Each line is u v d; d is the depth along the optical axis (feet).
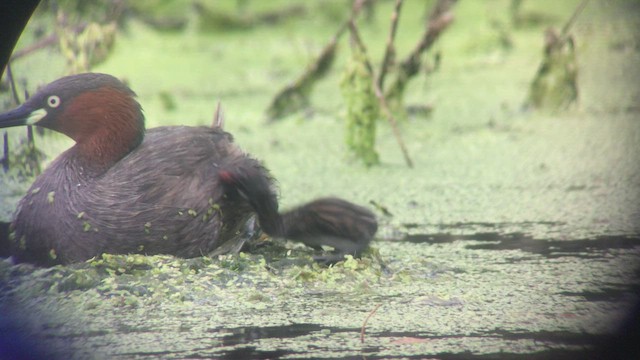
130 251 30.83
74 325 27.04
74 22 60.39
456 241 36.01
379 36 81.25
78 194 31.04
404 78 55.98
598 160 48.93
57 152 47.06
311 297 29.45
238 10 87.76
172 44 79.36
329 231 30.99
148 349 25.13
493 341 25.63
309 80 57.98
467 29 85.61
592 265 32.83
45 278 30.07
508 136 54.49
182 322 27.25
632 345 25.66
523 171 47.03
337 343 25.50
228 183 30.83
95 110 32.01
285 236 31.01
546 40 60.75
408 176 46.21
